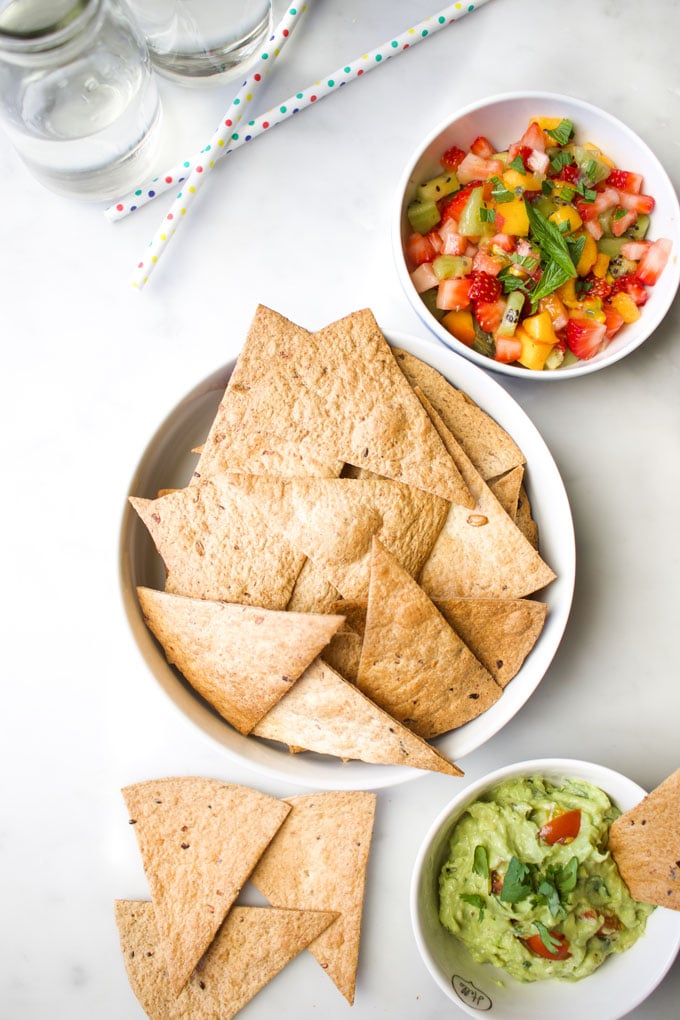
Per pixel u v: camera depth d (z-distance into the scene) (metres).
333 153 0.56
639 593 0.55
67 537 0.55
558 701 0.55
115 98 0.51
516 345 0.52
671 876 0.49
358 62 0.55
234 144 0.56
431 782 0.54
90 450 0.56
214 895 0.52
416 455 0.49
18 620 0.55
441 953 0.50
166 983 0.53
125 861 0.55
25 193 0.56
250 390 0.49
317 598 0.49
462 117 0.52
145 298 0.56
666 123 0.57
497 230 0.52
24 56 0.47
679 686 0.55
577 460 0.56
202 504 0.49
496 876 0.50
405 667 0.48
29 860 0.55
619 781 0.50
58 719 0.55
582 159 0.52
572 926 0.50
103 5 0.48
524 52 0.57
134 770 0.55
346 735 0.48
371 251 0.56
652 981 0.50
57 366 0.56
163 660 0.51
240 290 0.56
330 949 0.52
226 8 0.52
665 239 0.53
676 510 0.55
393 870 0.54
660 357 0.56
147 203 0.56
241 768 0.54
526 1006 0.51
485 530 0.49
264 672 0.48
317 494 0.49
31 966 0.55
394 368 0.49
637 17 0.57
